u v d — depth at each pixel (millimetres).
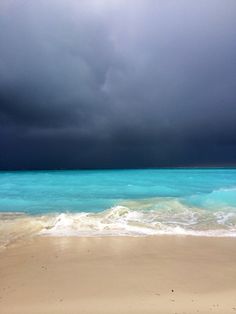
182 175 53094
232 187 28812
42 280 6617
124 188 28891
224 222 13211
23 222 13156
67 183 35719
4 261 8094
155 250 9031
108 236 10836
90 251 8961
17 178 45969
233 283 6383
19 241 10258
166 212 15344
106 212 14867
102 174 58312
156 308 5078
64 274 6996
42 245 9719
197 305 5207
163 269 7297
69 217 13719
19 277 6844
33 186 31938
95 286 6207
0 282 6555
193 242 9992
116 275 6887
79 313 4891
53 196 22938
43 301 5457
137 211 15453
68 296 5691
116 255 8531
